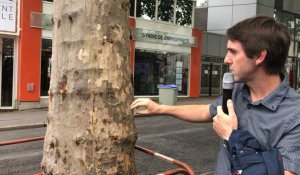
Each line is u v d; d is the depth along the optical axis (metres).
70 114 2.33
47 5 16.56
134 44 20.38
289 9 29.97
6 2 15.27
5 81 15.60
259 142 1.84
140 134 11.38
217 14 28.41
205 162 8.30
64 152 2.35
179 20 22.69
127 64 2.46
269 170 1.71
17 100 15.94
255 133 1.87
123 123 2.40
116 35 2.38
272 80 1.89
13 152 8.75
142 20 20.70
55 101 2.39
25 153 8.69
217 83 25.62
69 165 2.34
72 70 2.33
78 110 2.32
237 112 1.98
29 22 15.99
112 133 2.35
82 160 2.31
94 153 2.31
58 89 2.37
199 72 23.91
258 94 1.92
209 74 25.19
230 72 1.99
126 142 2.43
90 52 2.31
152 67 21.41
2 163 7.81
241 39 1.85
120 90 2.40
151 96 21.47
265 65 1.85
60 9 2.37
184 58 23.02
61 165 2.35
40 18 16.27
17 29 15.67
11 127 12.12
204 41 24.64
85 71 2.31
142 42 20.75
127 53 2.47
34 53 16.22
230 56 1.91
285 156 1.75
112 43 2.36
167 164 7.87
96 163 2.31
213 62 25.28
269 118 1.85
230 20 27.89
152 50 21.27
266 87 1.89
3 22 15.26
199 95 24.42
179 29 22.55
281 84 1.87
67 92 2.34
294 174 1.71
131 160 2.49
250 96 1.96
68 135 2.34
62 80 2.36
